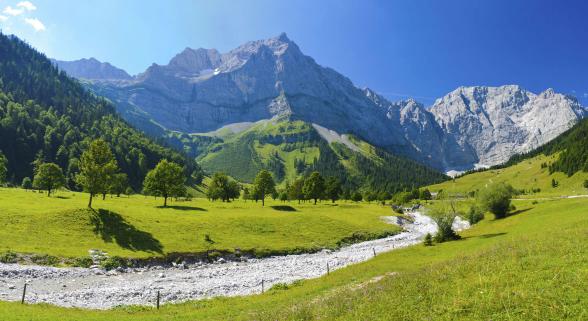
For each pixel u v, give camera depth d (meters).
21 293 40.44
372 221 111.00
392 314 17.81
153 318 31.00
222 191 152.75
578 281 16.62
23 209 70.56
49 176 122.44
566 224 44.59
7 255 51.06
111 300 40.44
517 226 65.50
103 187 79.69
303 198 167.25
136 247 63.75
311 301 27.44
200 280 52.59
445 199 73.31
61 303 37.72
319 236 87.31
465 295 18.00
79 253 56.91
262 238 80.25
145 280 51.50
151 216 81.44
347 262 64.19
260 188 136.12
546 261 20.84
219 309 33.66
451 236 70.12
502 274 20.02
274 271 58.38
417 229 114.25
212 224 82.69
